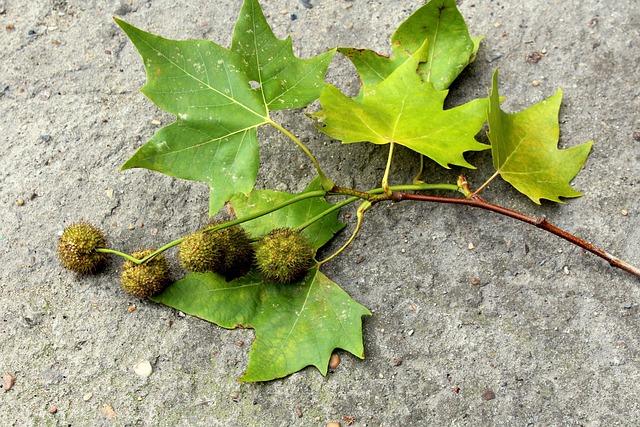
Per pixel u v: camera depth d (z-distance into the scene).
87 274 0.78
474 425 0.74
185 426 0.75
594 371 0.74
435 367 0.75
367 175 0.80
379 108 0.74
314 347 0.75
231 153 0.74
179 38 0.85
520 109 0.80
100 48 0.85
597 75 0.81
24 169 0.82
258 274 0.76
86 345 0.77
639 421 0.73
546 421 0.73
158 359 0.76
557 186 0.76
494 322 0.76
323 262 0.76
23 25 0.87
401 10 0.85
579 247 0.76
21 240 0.80
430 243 0.77
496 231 0.77
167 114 0.83
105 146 0.82
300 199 0.75
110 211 0.80
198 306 0.76
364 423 0.74
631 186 0.78
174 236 0.79
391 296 0.77
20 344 0.77
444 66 0.79
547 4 0.83
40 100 0.84
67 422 0.75
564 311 0.75
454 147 0.74
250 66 0.75
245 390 0.75
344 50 0.78
